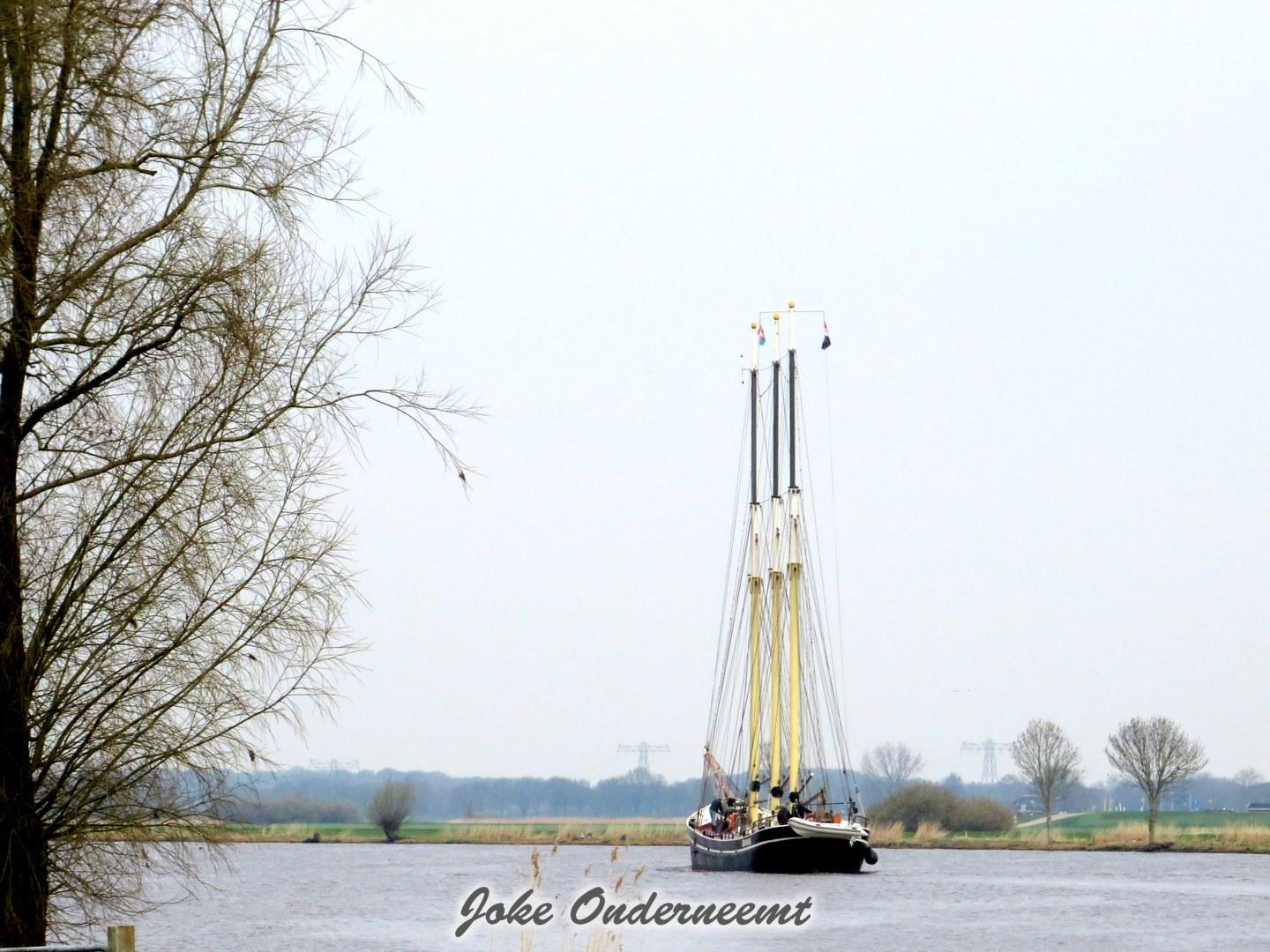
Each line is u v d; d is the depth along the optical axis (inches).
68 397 2160.4
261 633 2260.1
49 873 2164.1
